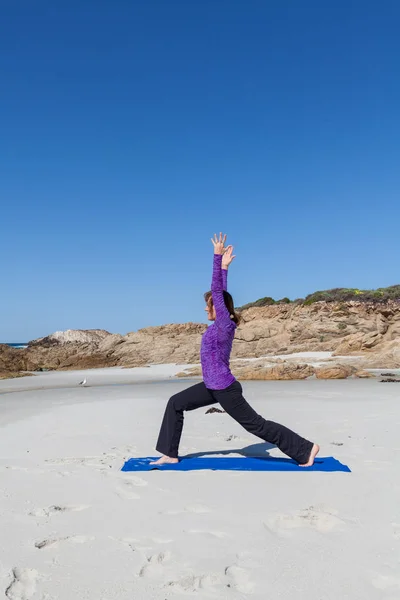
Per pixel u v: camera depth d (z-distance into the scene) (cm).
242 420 528
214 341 538
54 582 267
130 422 889
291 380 1955
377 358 2606
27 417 1001
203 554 299
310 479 469
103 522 357
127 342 4647
